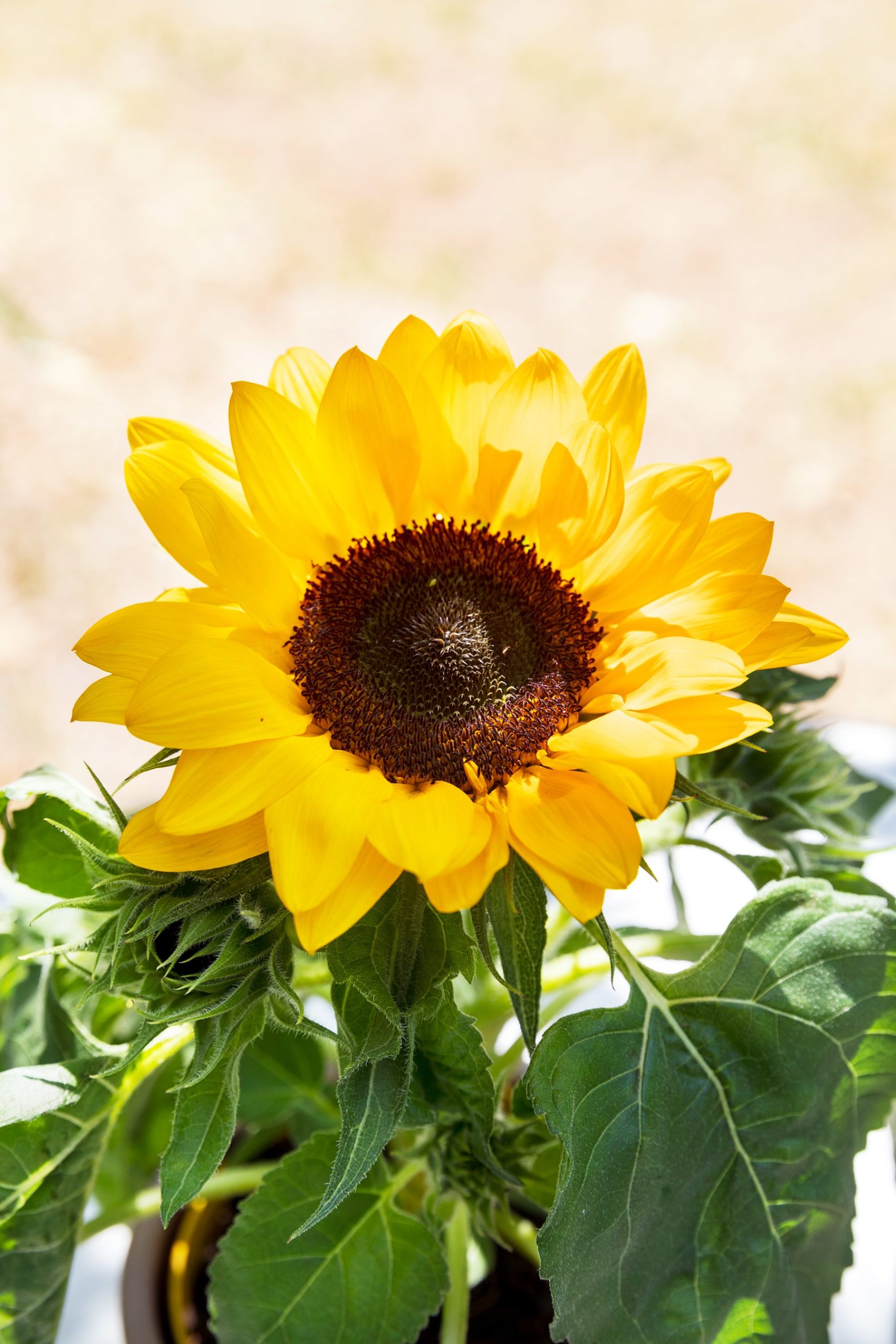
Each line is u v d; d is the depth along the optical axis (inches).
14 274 66.1
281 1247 20.3
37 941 21.6
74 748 46.3
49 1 89.8
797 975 19.4
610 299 65.5
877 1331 21.6
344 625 20.3
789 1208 19.4
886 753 26.1
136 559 52.3
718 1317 19.3
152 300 64.6
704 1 93.1
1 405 58.1
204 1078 18.4
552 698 20.1
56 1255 20.2
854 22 88.6
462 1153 20.1
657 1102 19.1
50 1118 19.6
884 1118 19.7
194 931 18.1
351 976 18.1
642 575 19.9
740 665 18.6
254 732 18.6
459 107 81.2
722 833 25.4
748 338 62.9
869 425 57.9
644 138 78.0
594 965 21.0
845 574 51.5
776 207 72.0
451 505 20.9
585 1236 18.7
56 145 76.0
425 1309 20.4
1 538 52.8
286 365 20.7
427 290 65.9
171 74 83.4
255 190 72.9
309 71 84.2
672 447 56.9
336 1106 22.9
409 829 18.2
